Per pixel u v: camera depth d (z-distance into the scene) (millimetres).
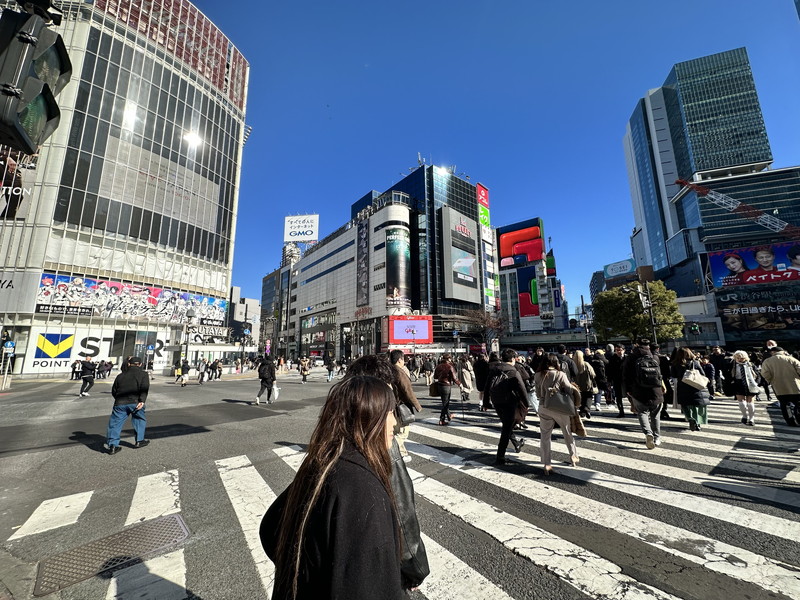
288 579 883
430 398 13211
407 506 1358
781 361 6770
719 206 91250
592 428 7469
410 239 66125
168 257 36625
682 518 3398
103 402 12719
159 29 37406
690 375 7152
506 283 89688
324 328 79188
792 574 2502
